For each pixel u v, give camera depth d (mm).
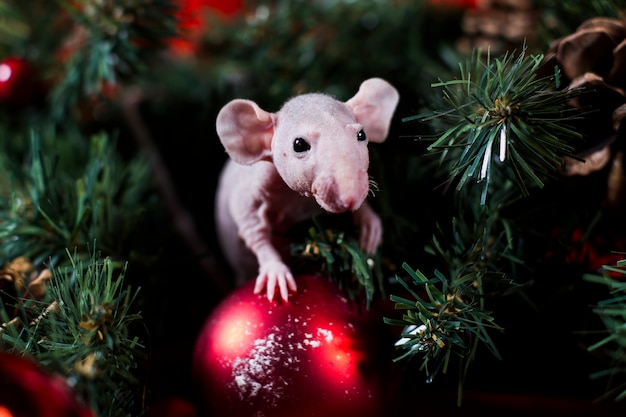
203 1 469
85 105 415
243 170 316
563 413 324
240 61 408
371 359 281
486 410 326
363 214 304
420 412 325
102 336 263
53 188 325
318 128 267
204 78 432
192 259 340
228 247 341
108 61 360
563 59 286
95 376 251
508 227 295
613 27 285
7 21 410
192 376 296
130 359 270
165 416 318
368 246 303
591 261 311
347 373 276
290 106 282
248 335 281
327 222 304
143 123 427
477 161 266
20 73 387
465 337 290
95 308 265
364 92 296
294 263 305
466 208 310
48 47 408
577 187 292
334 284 296
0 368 224
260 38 406
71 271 304
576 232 318
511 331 312
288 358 275
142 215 325
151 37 362
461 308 274
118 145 428
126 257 323
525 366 324
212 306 380
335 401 273
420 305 270
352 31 409
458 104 295
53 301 281
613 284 264
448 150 302
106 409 259
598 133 289
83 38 383
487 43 383
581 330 312
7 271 304
